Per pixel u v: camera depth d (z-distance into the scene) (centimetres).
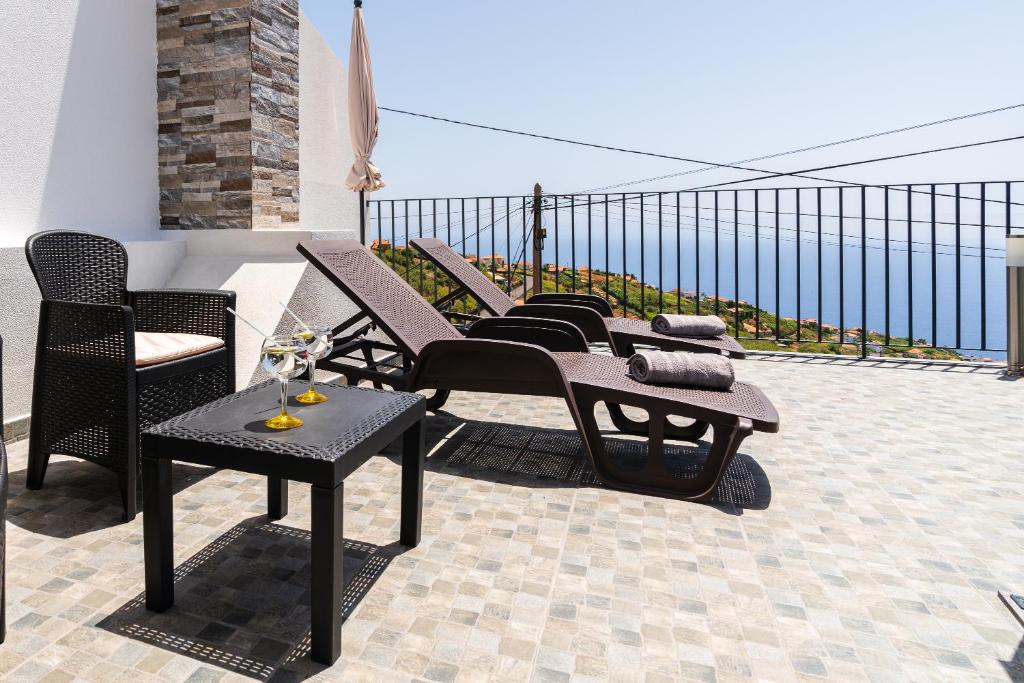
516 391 262
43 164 344
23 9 329
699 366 248
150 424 217
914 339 531
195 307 268
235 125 409
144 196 416
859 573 181
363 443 148
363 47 509
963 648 148
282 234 402
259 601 163
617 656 143
